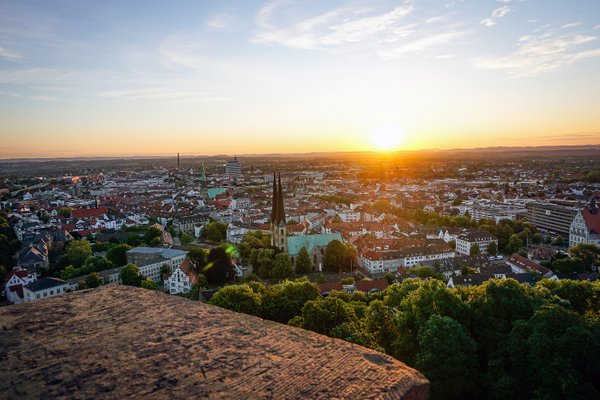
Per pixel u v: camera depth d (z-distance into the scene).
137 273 144.25
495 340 54.75
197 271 157.12
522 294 60.47
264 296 91.31
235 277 155.25
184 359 13.65
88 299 18.48
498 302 59.91
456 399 50.31
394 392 12.48
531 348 46.06
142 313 17.08
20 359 13.34
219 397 11.91
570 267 145.25
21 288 143.12
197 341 14.85
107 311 17.20
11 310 17.14
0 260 178.75
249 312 84.94
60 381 12.30
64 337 14.88
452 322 51.62
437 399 48.69
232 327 16.06
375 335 67.62
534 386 45.44
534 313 50.50
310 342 15.02
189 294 131.50
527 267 149.25
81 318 16.52
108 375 12.66
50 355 13.62
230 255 163.62
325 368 13.47
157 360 13.54
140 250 177.75
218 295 87.62
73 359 13.45
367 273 167.50
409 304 63.41
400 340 60.38
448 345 49.31
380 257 167.75
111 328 15.65
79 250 179.88
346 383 12.77
